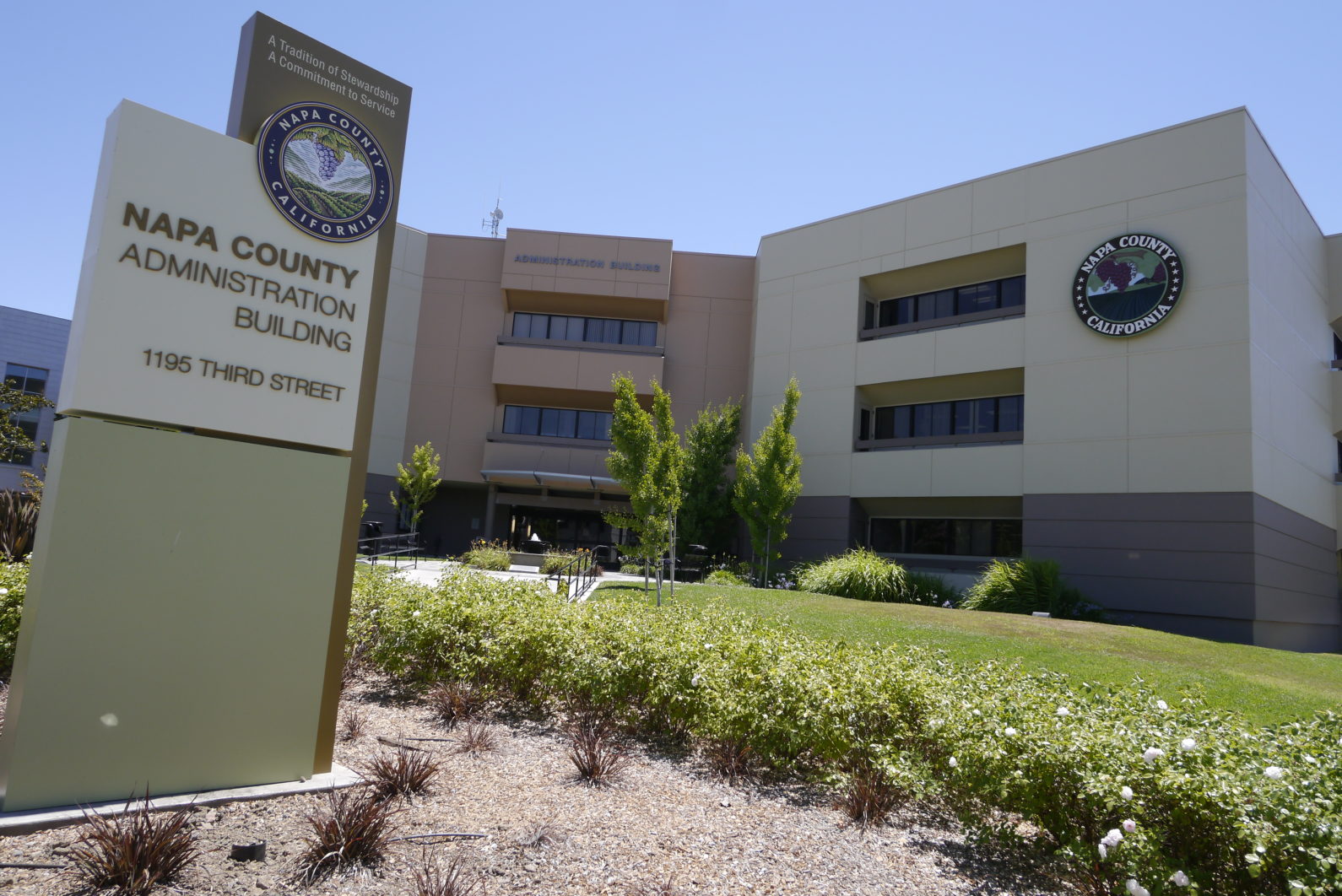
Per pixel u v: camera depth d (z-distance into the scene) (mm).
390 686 7559
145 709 4457
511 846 3965
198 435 4766
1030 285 23828
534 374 32812
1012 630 13406
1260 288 20766
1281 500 20906
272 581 4953
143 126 4652
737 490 23562
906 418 27281
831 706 5262
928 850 4430
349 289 5434
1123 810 3795
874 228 27797
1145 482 20953
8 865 3498
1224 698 9195
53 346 38812
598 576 22938
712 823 4523
